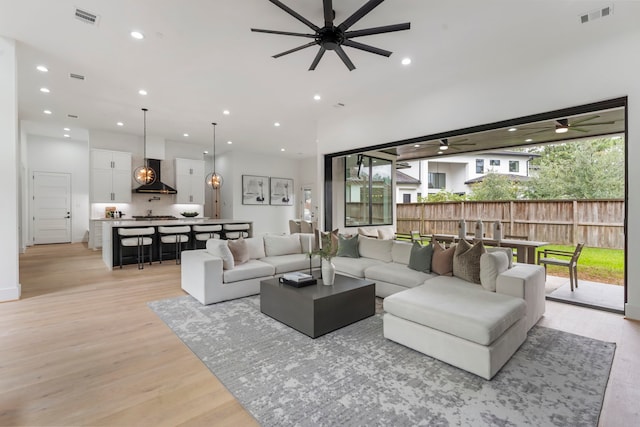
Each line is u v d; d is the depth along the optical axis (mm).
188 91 4852
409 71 4090
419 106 4828
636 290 3066
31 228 8570
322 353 2402
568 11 2828
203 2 2721
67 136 8562
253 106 5570
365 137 5652
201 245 6910
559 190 9312
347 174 7012
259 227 10367
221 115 6152
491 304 2418
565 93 3395
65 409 1732
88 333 2771
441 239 5324
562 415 1672
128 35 3270
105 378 2053
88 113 6039
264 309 3268
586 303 3547
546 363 2242
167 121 6617
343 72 4141
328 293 2857
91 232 7684
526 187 10211
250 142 8727
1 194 3566
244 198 9992
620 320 3086
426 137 4750
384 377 2057
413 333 2428
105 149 7602
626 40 3012
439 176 13148
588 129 4984
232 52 3621
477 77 4137
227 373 2115
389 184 7973
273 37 3303
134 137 8023
